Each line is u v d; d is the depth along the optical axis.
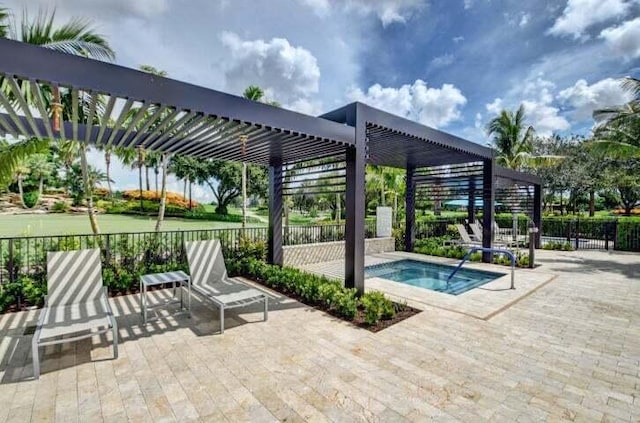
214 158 6.73
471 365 3.23
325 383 2.90
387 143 6.59
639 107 10.02
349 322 4.38
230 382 2.91
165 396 2.71
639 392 2.79
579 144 22.28
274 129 4.09
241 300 4.29
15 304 4.96
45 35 5.75
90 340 3.80
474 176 9.65
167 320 4.47
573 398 2.70
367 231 12.18
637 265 8.85
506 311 4.92
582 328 4.22
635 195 23.95
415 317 4.59
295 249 8.82
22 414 2.47
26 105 3.05
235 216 33.09
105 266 6.19
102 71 2.88
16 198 26.70
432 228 13.67
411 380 2.95
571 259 9.80
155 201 31.81
